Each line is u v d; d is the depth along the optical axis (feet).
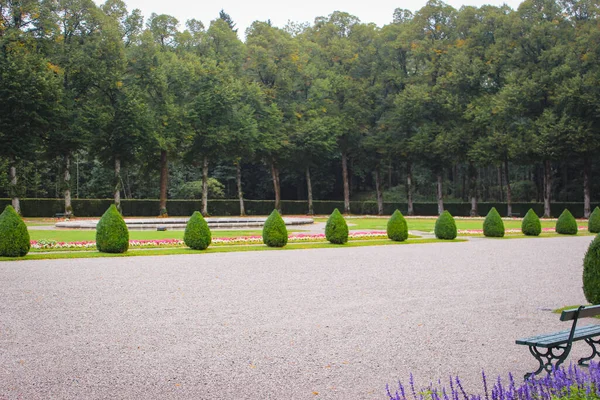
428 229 102.99
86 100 135.33
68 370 18.42
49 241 62.13
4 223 51.13
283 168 195.21
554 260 50.98
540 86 144.77
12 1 120.88
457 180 215.31
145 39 141.38
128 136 134.82
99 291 33.30
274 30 175.63
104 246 55.31
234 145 156.04
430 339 22.43
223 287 35.06
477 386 17.01
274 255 55.06
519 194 194.39
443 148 159.53
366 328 24.27
